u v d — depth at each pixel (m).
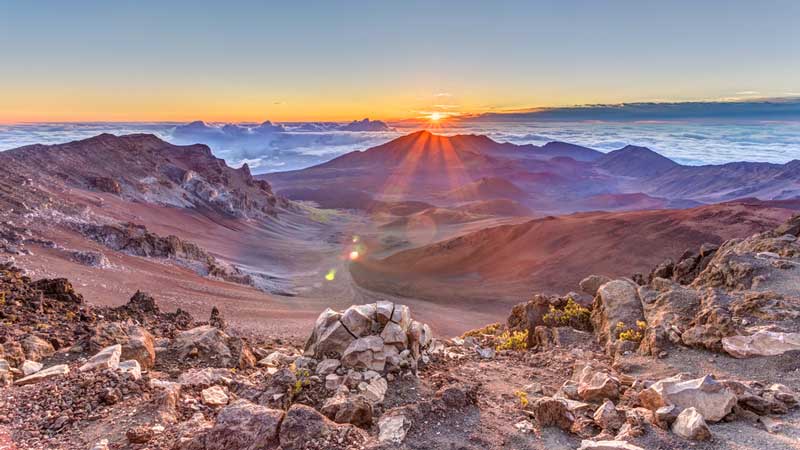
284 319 44.03
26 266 39.84
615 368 10.73
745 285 13.27
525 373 11.59
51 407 7.32
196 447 6.17
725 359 9.96
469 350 14.27
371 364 9.51
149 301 18.73
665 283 14.52
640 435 6.72
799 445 6.30
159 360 10.46
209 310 43.28
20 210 66.50
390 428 6.98
